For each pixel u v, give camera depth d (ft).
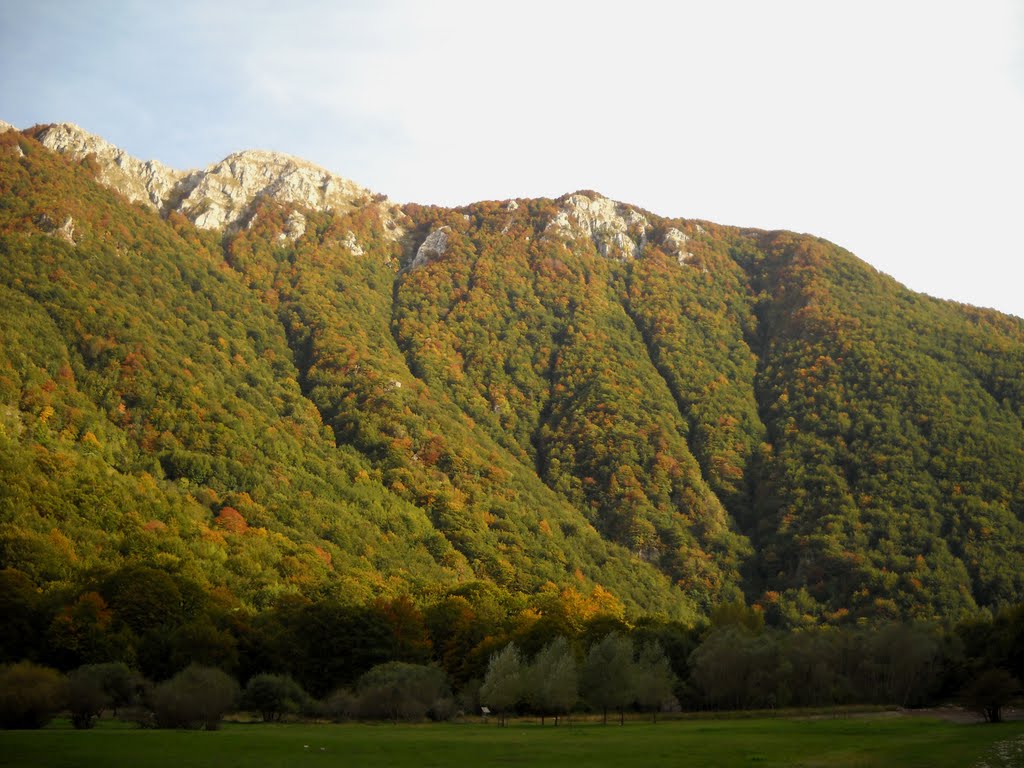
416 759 219.61
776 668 402.31
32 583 432.25
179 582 435.12
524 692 339.16
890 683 422.00
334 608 431.43
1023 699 384.27
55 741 230.89
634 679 358.43
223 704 294.87
